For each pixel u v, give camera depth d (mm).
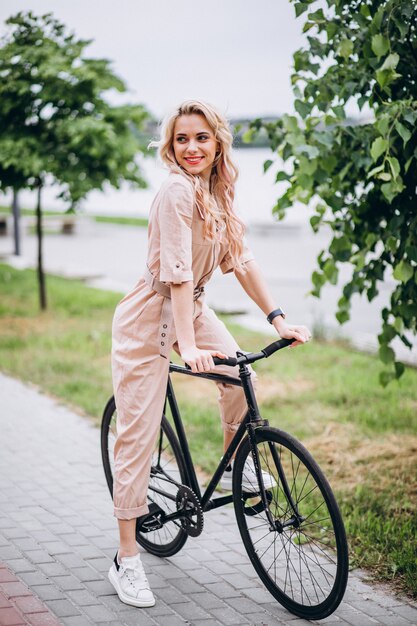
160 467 3893
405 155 4180
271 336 9438
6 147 9414
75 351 8641
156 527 3703
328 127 4336
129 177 9945
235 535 4207
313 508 4449
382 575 3719
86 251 19938
